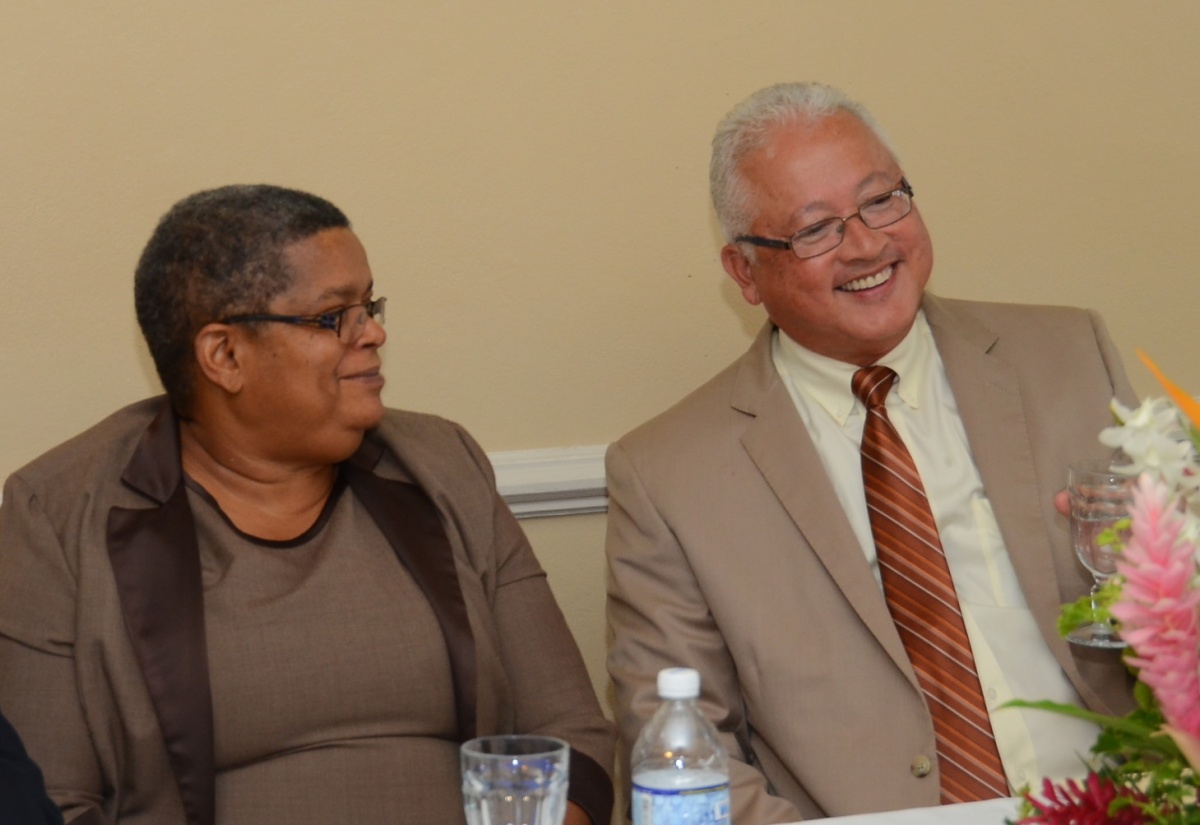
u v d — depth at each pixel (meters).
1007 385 2.94
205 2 3.27
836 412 2.97
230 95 3.31
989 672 2.77
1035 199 3.87
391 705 2.53
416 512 2.71
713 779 1.72
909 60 3.76
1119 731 1.41
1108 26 3.87
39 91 3.18
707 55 3.62
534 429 3.59
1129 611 1.23
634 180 3.60
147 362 3.32
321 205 2.61
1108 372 3.01
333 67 3.37
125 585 2.42
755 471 2.92
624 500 2.98
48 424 3.26
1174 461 1.48
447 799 2.54
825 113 2.88
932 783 2.65
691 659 2.84
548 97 3.52
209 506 2.55
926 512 2.83
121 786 2.42
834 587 2.80
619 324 3.62
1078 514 2.44
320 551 2.59
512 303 3.54
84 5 3.19
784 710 2.76
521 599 2.83
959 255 3.84
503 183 3.51
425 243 3.47
